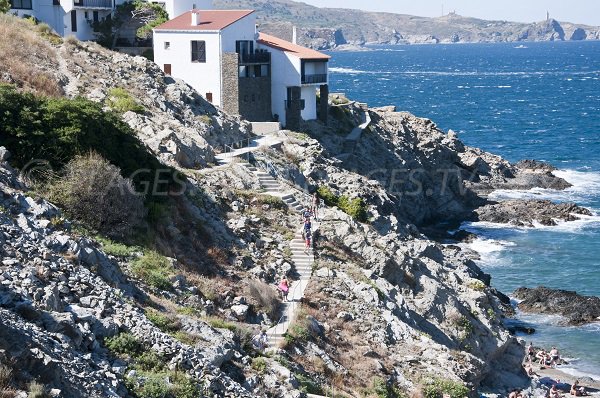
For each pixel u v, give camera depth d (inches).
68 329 1079.6
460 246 3430.1
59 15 3464.6
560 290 2886.3
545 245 3457.2
